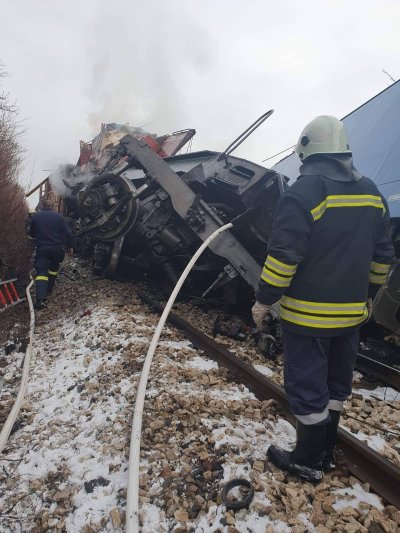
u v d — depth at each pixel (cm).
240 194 544
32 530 211
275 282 206
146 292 670
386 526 199
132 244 658
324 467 242
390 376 393
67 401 331
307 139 222
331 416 236
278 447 248
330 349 234
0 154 679
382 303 419
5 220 689
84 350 432
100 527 207
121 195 603
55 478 245
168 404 305
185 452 254
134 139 580
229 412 300
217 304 599
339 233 206
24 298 701
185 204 541
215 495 221
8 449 277
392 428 305
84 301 634
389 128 525
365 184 217
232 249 520
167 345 430
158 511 212
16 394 361
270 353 428
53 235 661
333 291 209
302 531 196
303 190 206
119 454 254
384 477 234
